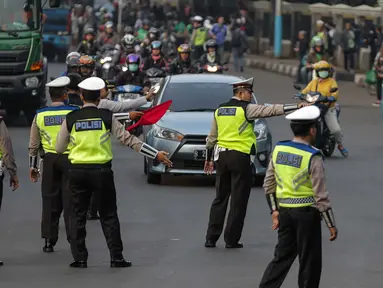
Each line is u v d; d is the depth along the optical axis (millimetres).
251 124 27297
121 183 38406
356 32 95500
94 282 23375
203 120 38000
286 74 99625
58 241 28094
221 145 27312
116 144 50250
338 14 106500
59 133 24547
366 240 28562
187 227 30141
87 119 24422
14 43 55906
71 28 115625
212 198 35219
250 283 23406
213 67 57219
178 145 37344
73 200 24688
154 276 24031
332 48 94750
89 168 24359
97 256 26203
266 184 20953
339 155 47188
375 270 24938
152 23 125938
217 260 25875
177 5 146375
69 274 24172
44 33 108625
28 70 56375
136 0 144750
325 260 26016
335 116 46031
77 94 28281
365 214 32594
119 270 24625
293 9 115688
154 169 37562
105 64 60062
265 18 124938
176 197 35344
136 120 26156
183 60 55875
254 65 109625
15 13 56344
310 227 20484
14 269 24703
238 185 27156
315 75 46719
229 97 39688
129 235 28953
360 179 39969
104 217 24859
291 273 24344
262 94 78000
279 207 20734
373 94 79000
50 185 26594
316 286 20719
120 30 120938
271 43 121000
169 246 27531
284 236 20750
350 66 93438
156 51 55000
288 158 20547
